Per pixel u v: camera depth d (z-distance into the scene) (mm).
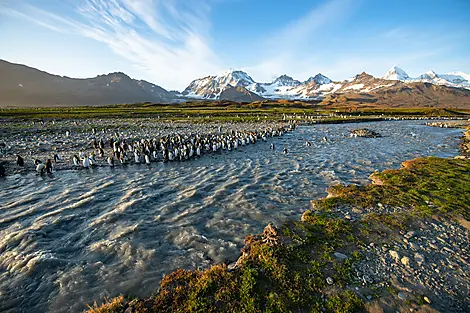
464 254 9969
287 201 17297
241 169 26484
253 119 89750
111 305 7855
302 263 9211
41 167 24406
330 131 63062
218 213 15523
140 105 184750
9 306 8414
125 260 10820
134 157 31359
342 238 10984
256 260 9391
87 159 26906
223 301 7555
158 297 7926
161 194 18984
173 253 11320
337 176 23406
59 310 8258
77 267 10383
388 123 88625
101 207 16609
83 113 103812
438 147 40219
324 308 7336
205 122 79875
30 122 71812
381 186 17844
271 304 7371
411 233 11328
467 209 13633
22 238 12531
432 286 8203
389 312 7211
